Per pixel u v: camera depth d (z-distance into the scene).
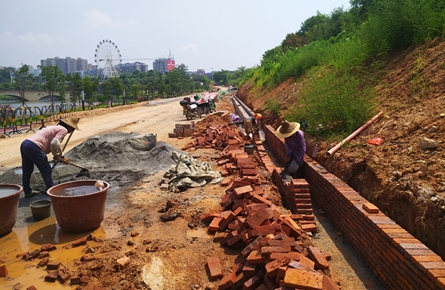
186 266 4.25
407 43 8.68
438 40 7.70
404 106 6.67
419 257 3.23
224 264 4.29
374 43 9.51
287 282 3.10
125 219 5.79
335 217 5.45
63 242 5.07
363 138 6.53
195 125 15.57
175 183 7.27
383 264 3.85
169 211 5.82
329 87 8.91
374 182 5.19
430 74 6.85
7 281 4.06
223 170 8.20
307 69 14.74
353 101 7.56
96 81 37.94
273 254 3.67
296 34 33.97
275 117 12.72
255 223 4.58
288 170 7.11
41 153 6.56
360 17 14.53
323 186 6.05
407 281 3.34
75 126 7.25
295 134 6.89
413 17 8.24
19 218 6.05
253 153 9.84
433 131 5.33
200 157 10.11
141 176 8.27
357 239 4.60
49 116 23.36
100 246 4.82
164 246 4.68
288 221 4.81
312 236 5.16
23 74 28.02
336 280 3.77
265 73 23.00
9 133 16.45
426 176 4.52
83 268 4.14
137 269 4.02
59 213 5.24
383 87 7.91
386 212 4.73
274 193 6.37
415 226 4.18
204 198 6.44
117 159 9.48
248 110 18.95
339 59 10.99
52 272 4.14
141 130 17.08
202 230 5.32
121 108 31.38
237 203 5.59
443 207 3.87
